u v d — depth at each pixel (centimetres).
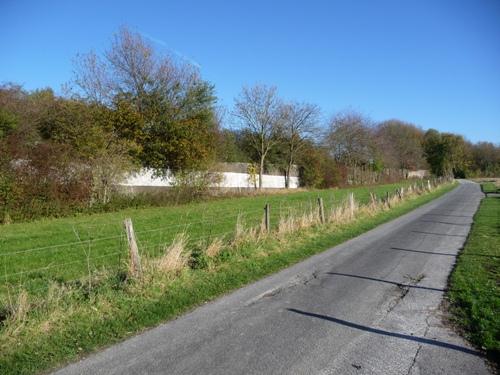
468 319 580
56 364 449
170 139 2739
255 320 580
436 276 830
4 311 562
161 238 1199
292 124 4356
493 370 437
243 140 4206
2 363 447
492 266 896
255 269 866
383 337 521
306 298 683
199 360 456
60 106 2305
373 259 993
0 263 899
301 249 1088
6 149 1639
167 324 564
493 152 9762
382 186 5484
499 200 3030
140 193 2256
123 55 2780
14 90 2623
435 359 461
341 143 5644
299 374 425
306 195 3456
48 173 1756
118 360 457
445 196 3616
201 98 3003
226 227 1449
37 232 1352
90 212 1897
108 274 717
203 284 741
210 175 2867
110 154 2105
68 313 562
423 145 8906
